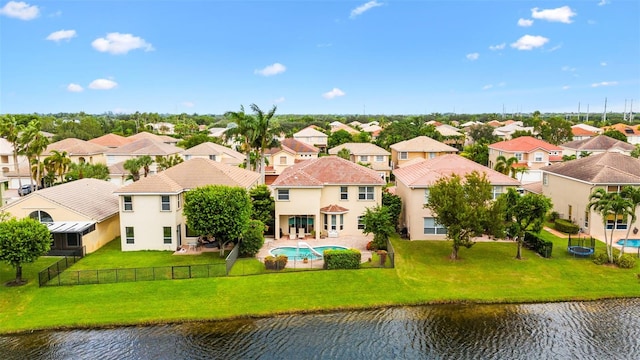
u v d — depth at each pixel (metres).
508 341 24.75
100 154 89.12
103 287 30.52
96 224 39.97
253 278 32.03
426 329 26.05
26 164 74.94
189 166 44.03
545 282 31.44
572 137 110.44
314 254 37.34
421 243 41.00
